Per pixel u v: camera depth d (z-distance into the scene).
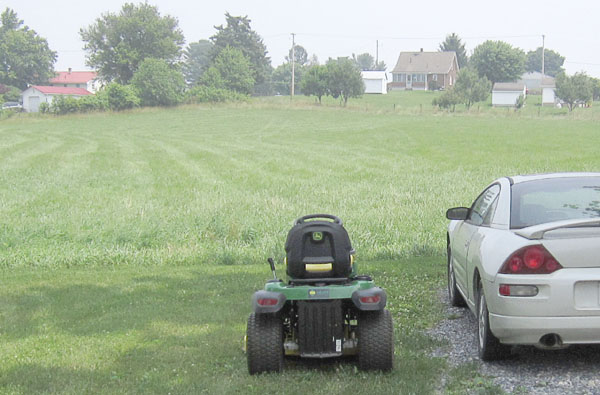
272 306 5.95
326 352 6.10
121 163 42.12
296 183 29.53
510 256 5.85
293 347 6.32
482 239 6.68
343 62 108.19
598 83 115.12
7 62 145.25
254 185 29.22
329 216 6.71
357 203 21.38
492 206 7.13
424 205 20.03
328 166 38.56
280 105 104.06
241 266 13.19
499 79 149.38
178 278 11.83
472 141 53.38
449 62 153.62
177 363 6.80
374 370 6.22
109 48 128.88
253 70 128.75
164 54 129.50
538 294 5.73
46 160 44.16
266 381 6.10
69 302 10.08
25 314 9.36
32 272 13.10
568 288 5.67
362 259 13.39
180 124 82.19
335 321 6.08
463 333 7.56
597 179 6.91
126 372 6.58
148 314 9.02
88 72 165.25
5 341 7.94
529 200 6.66
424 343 7.12
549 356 6.58
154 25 127.75
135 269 13.19
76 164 41.50
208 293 10.41
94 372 6.57
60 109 95.75
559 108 107.88
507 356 6.35
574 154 41.28
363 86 108.06
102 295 10.49
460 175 31.33
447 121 77.94
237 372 6.40
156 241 16.08
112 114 97.38
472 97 97.62
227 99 107.50
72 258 14.18
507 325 5.84
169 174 35.31
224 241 15.79
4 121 90.12
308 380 6.10
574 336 5.72
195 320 8.62
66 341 7.82
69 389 6.04
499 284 5.88
